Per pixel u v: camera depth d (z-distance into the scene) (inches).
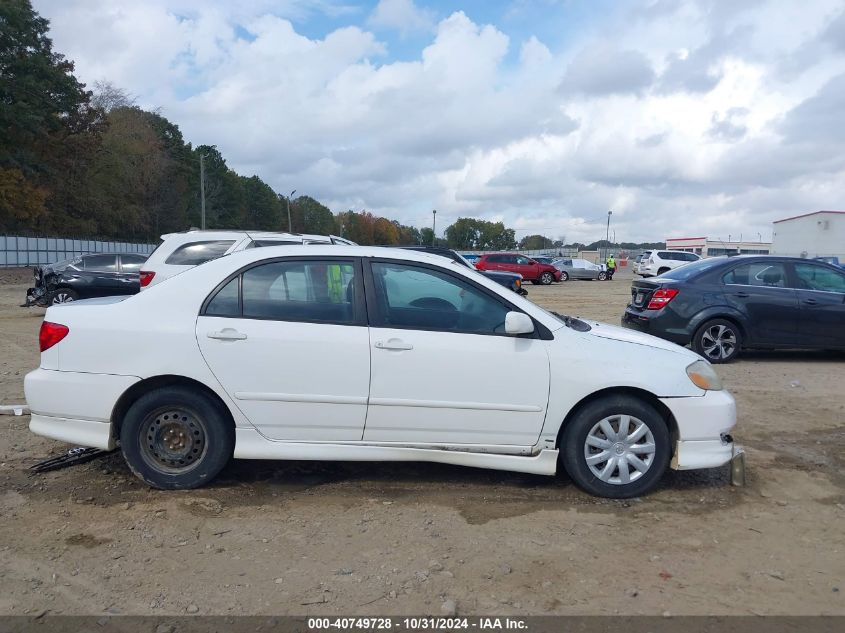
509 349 174.6
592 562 144.3
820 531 162.1
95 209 2464.3
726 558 147.5
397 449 176.6
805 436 240.5
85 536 152.5
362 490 183.0
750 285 377.4
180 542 150.3
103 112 2306.8
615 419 177.6
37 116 1872.5
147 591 129.7
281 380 172.6
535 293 1102.4
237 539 152.3
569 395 174.4
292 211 4694.9
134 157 2726.4
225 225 4010.8
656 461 178.2
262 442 175.3
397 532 157.2
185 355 171.6
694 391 178.9
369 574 137.4
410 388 173.2
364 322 175.6
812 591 134.0
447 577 136.7
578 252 3348.9
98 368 172.6
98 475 188.9
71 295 601.0
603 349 178.2
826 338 374.0
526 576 137.8
